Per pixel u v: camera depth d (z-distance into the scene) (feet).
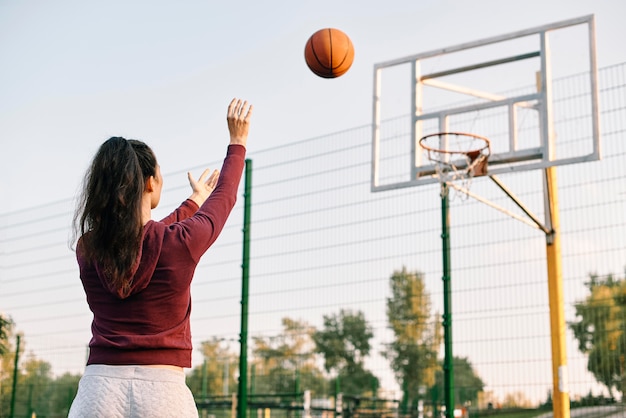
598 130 21.74
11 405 31.60
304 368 72.69
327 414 45.27
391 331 33.35
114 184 5.62
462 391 25.93
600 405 21.80
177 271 5.67
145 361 5.60
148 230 5.71
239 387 24.80
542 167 22.20
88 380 5.61
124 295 5.58
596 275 21.52
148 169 5.95
